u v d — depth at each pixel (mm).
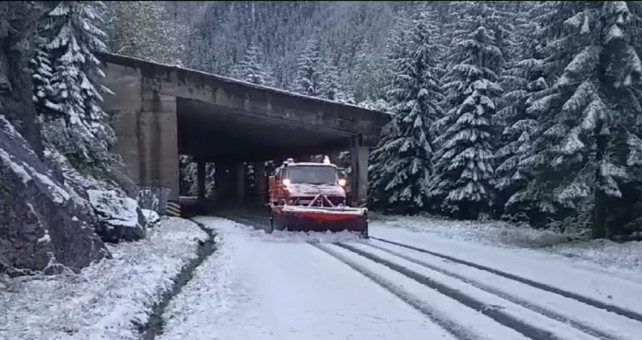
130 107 28328
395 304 8141
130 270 10422
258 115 31234
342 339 6465
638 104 15719
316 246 15359
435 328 6902
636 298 8594
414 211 31516
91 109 23562
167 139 28688
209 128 42031
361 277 10320
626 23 15227
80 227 11172
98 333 6625
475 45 27641
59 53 22656
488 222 25516
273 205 20156
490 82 27438
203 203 51500
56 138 20516
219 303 8211
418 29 31547
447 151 28062
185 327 7055
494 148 27906
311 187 19094
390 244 16094
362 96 50781
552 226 21094
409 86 31281
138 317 7668
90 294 8562
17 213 9711
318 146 42344
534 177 18000
